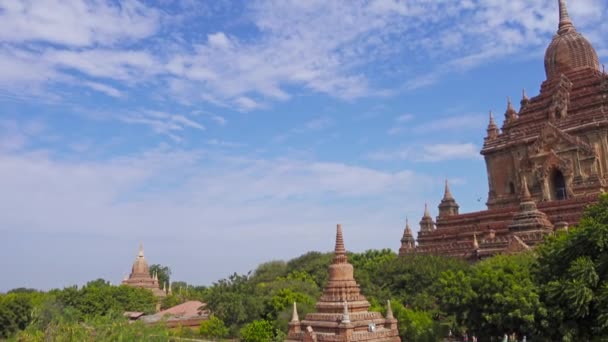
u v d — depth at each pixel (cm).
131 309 12238
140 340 3803
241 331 7381
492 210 8181
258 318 8394
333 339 4991
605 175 7488
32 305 9675
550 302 4234
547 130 8006
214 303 8750
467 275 5241
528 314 4234
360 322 5134
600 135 7606
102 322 3853
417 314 5731
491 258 6025
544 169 7944
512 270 4900
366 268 8750
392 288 7200
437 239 8512
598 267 3969
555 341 4281
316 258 13562
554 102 8362
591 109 8031
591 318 4119
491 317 4550
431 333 5431
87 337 3694
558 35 9288
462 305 4878
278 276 12900
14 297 10019
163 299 15275
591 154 7538
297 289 8906
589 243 4159
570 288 3947
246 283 9206
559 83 8419
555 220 6962
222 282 9094
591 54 8919
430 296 6450
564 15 9331
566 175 7662
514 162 8738
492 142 9212
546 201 7494
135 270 16625
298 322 5462
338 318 5122
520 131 8731
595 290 3956
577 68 8825
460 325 5078
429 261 7275
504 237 6881
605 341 3828
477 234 7819
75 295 11219
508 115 9381
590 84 8331
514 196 8650
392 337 5244
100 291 11794
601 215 4141
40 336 3769
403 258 7781
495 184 9106
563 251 4344
